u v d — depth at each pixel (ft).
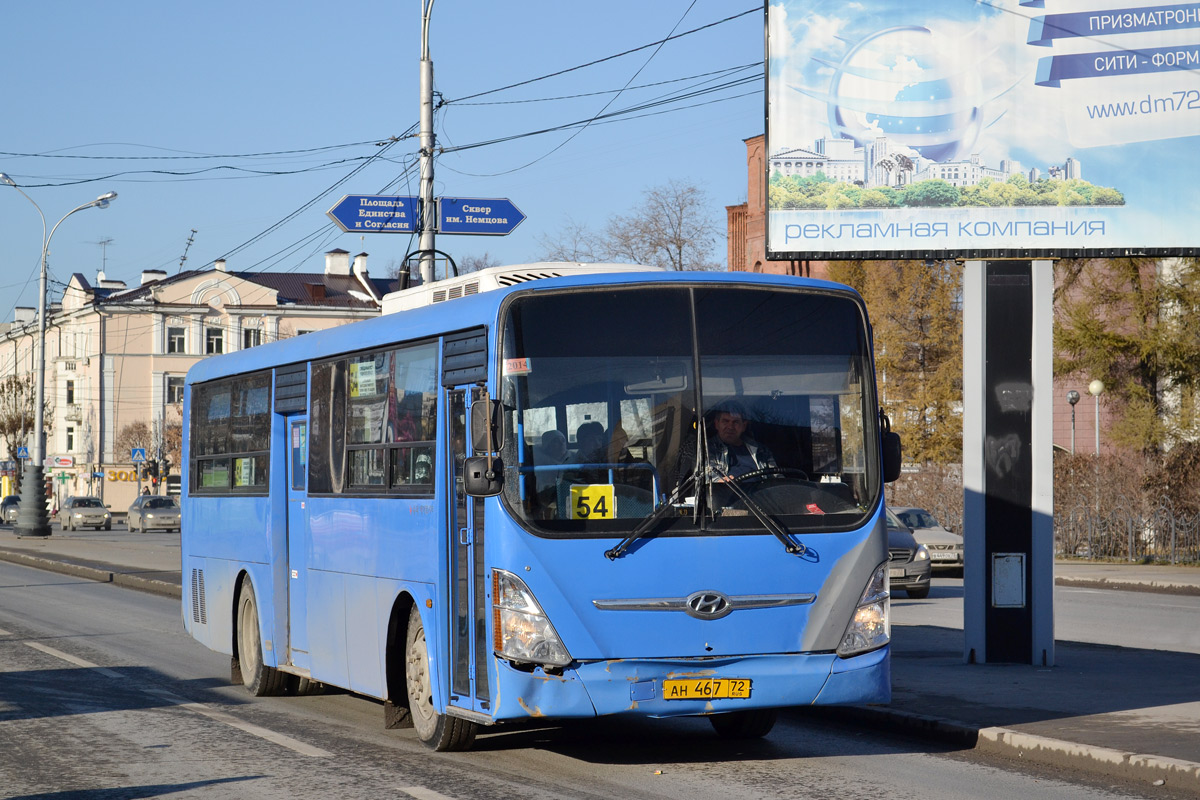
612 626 26.76
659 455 27.61
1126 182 46.52
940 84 47.26
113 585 95.55
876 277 158.30
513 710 26.68
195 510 49.21
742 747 31.91
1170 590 88.22
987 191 46.93
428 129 76.43
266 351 42.86
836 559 28.07
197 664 50.11
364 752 31.07
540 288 28.09
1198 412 112.88
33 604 77.77
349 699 41.04
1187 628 61.00
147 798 26.08
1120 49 46.68
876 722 34.71
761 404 28.35
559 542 26.84
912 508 106.73
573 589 26.73
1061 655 47.37
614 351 27.99
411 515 31.68
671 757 30.40
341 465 36.29
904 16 47.52
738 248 200.03
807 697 27.58
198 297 282.97
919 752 31.09
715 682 27.09
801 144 47.96
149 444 273.13
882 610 28.50
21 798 26.20
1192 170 46.42
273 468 41.04
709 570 27.25
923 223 47.21
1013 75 47.03
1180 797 25.61
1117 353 117.29
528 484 27.12
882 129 47.57
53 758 30.50
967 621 44.91
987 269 45.52
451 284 37.91
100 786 27.27
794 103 48.01
